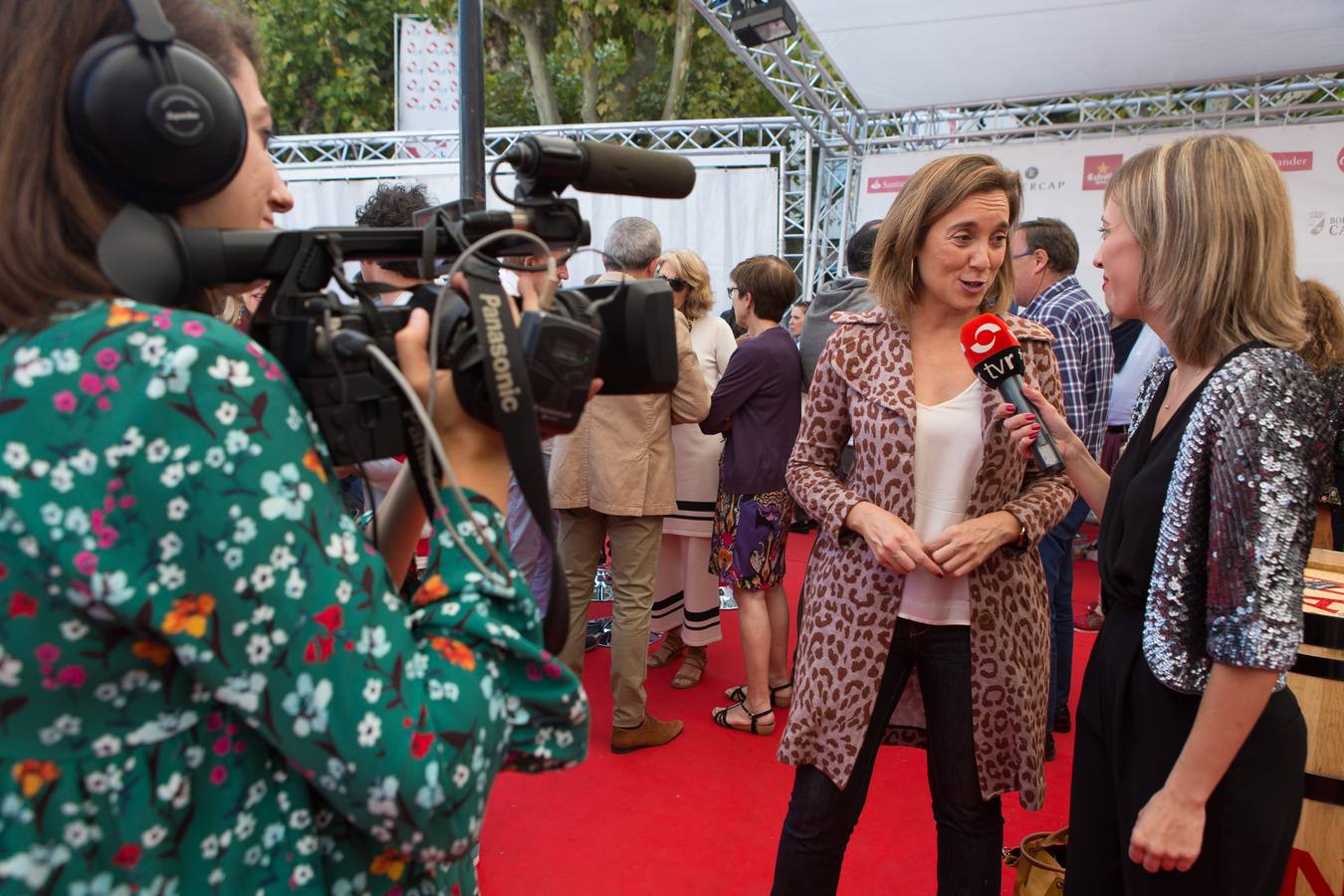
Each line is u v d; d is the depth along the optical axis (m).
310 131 14.63
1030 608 1.82
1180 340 1.39
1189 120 6.11
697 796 2.94
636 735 3.25
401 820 0.69
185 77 0.72
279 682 0.66
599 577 4.98
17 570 0.64
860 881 2.48
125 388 0.64
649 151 0.99
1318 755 1.68
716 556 3.50
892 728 1.98
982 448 1.82
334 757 0.67
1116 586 1.48
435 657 0.74
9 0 0.70
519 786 3.00
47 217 0.68
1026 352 1.89
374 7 13.73
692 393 3.19
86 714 0.66
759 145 7.01
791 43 5.70
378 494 2.25
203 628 0.64
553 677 0.79
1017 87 6.14
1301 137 5.80
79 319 0.66
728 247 6.92
